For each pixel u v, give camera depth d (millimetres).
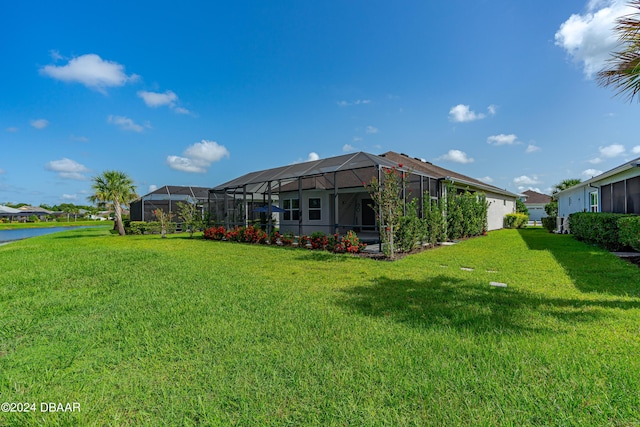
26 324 3660
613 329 3041
